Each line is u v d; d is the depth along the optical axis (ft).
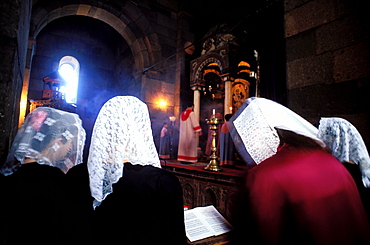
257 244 2.69
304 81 9.50
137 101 3.23
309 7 9.64
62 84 26.20
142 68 27.14
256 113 3.88
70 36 34.19
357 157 4.64
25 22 5.45
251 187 2.86
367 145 7.60
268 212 2.65
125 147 2.87
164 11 29.14
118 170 2.51
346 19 8.50
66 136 2.77
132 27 26.71
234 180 10.40
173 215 2.64
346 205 2.64
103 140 2.68
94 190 2.36
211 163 12.67
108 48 37.58
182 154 18.15
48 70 31.86
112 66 37.63
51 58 32.37
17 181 2.32
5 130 3.60
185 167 14.58
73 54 34.19
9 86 3.68
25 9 5.12
